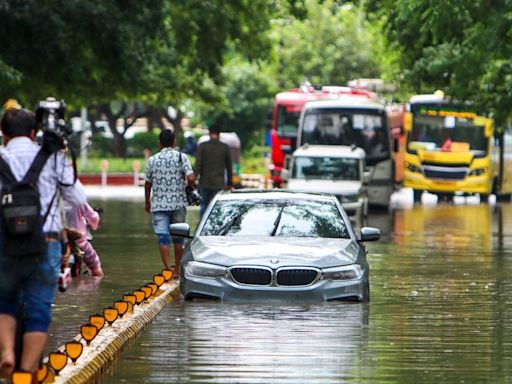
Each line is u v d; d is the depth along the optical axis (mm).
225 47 79438
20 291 19672
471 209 91188
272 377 22375
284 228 33812
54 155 19516
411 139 102562
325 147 77000
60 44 60594
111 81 69062
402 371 23141
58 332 27859
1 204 19094
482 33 54562
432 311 31953
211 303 32188
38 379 19672
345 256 32406
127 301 28422
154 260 46000
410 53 79562
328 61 161625
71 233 20297
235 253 32281
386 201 88750
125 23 63906
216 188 49656
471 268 44562
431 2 54031
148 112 165125
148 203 39125
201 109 161125
